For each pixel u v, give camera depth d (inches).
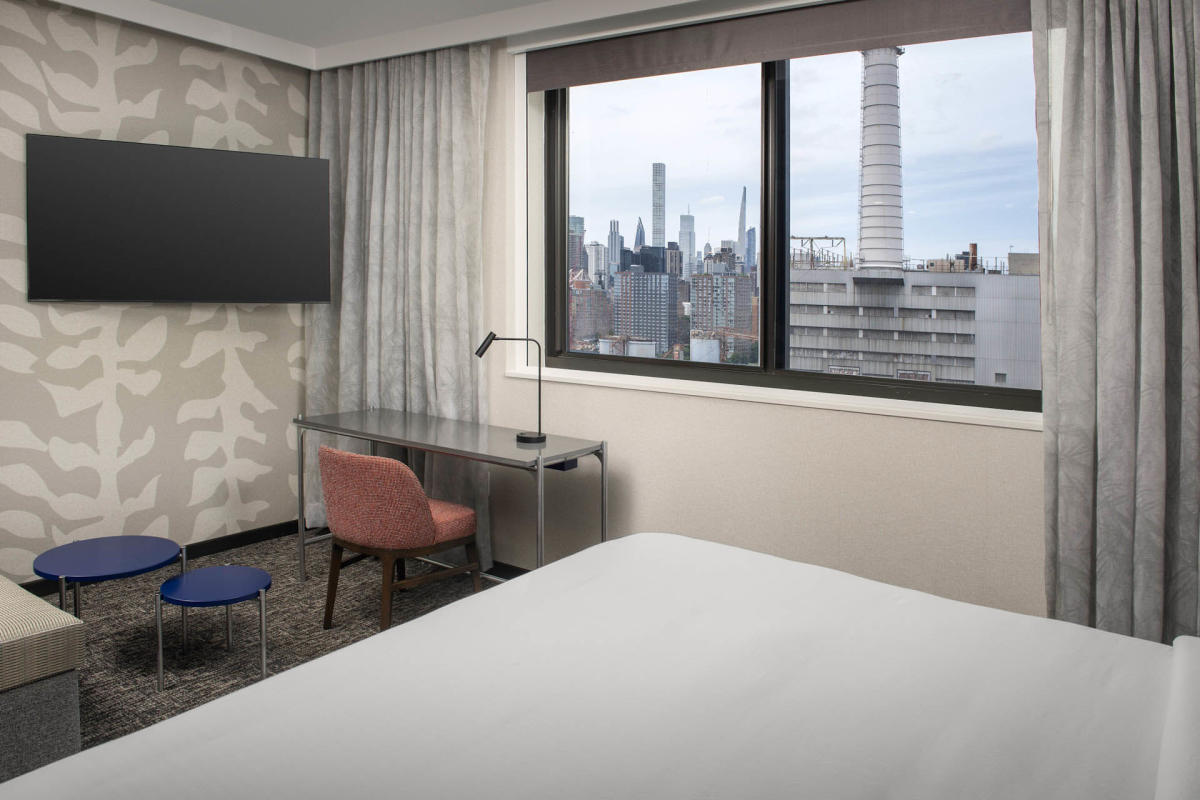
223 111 152.3
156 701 101.1
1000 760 47.9
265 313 161.9
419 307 151.6
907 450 110.7
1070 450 96.0
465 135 142.9
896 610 70.2
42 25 128.5
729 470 125.3
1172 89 90.4
